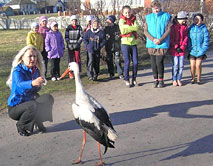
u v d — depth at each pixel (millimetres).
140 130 5105
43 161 4176
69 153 4398
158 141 4680
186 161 4047
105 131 3814
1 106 6359
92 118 3834
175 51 7586
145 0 16406
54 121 5629
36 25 8102
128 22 7398
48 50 8219
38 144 4707
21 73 4719
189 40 7730
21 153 4418
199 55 7602
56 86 7898
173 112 5922
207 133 4914
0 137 4961
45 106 4918
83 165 4043
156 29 7223
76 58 8680
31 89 4891
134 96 7027
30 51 4695
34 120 4797
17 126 4953
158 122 5438
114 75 9016
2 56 13078
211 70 9422
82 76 8961
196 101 6551
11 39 20375
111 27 8461
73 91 7453
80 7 12953
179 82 7828
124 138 4816
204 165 3934
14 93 4793
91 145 4648
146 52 12625
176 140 4695
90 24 8781
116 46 8461
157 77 7676
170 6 12750
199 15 7520
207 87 7605
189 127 5180
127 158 4195
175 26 7492
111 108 6254
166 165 3961
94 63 8344
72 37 8469
